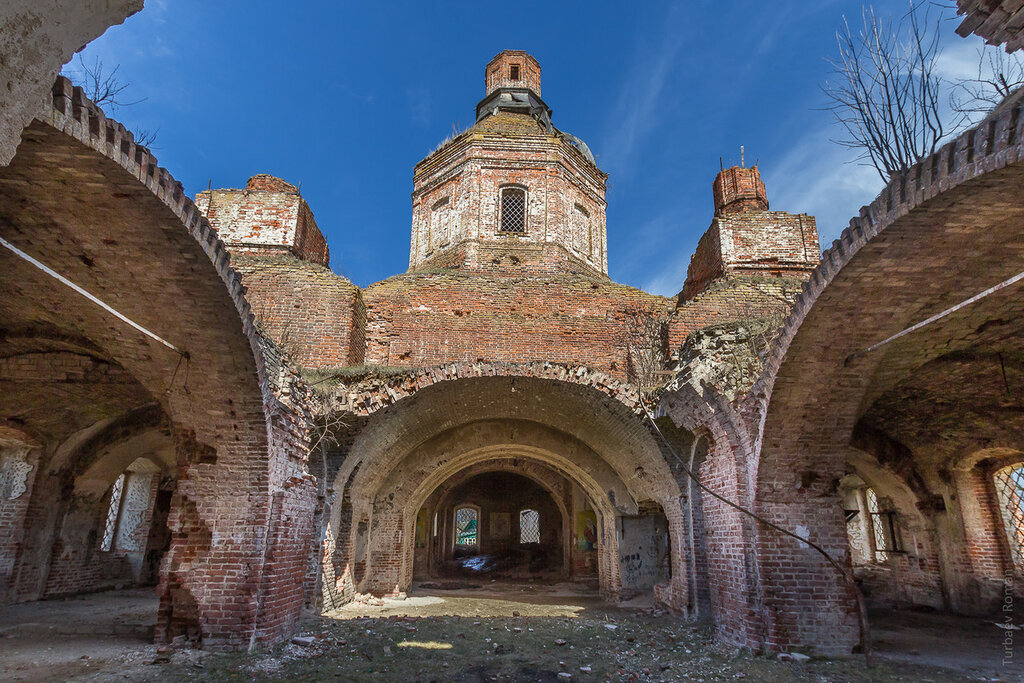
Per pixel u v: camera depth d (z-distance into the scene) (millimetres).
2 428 10969
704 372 9156
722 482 9305
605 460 14938
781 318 8898
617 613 13062
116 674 6594
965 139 4582
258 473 8266
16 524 11680
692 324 12609
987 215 5215
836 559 8281
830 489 8523
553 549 29234
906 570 13883
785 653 7875
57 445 12141
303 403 9539
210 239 5996
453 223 19094
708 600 11039
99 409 11047
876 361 7668
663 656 8266
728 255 14359
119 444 12938
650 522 15477
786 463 8406
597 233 20562
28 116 3209
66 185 4918
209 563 8039
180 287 6461
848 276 6281
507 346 14617
